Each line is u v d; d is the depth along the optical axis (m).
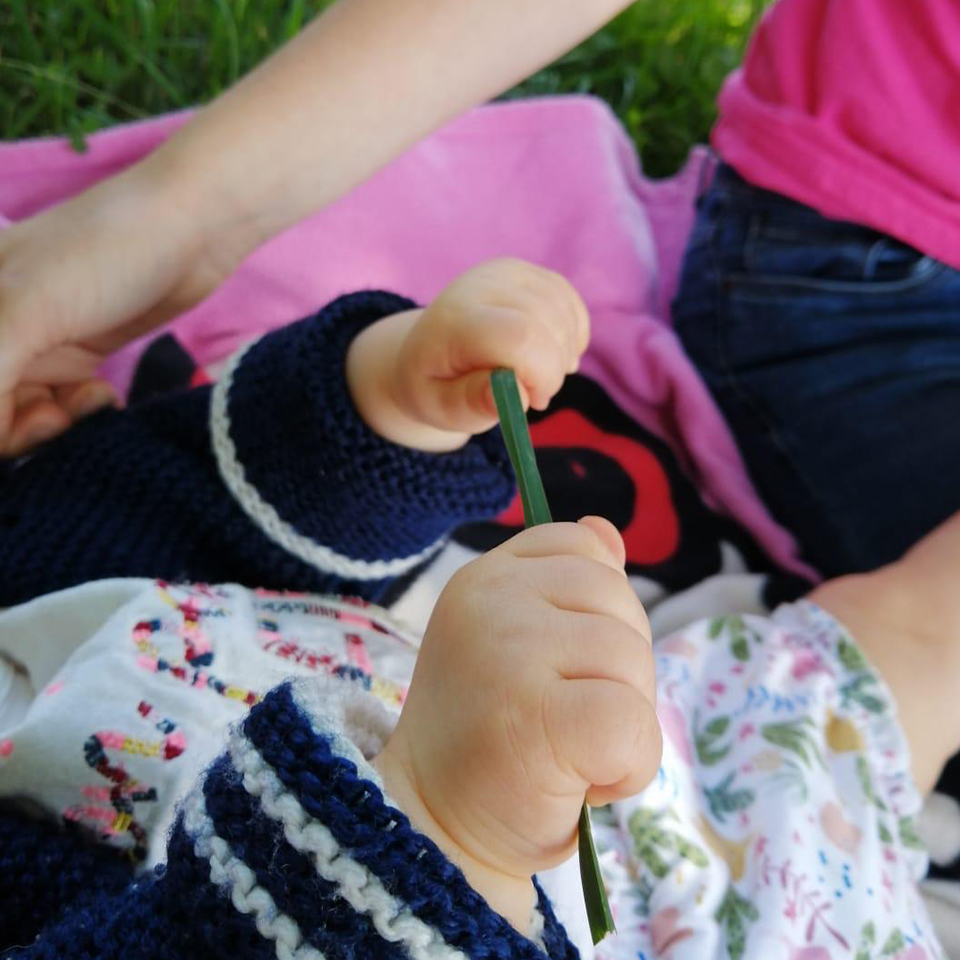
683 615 1.06
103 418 0.86
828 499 1.12
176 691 0.67
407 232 1.21
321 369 0.78
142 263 0.84
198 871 0.48
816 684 0.91
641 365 1.23
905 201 1.11
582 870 0.47
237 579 0.83
